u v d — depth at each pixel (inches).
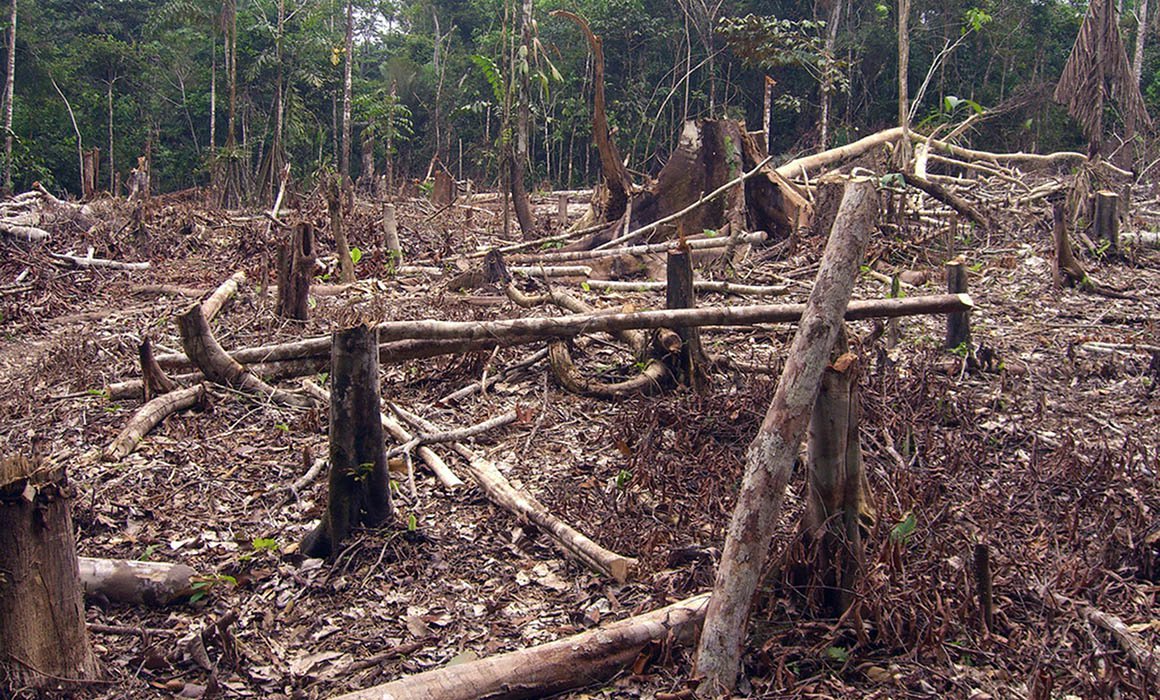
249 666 153.8
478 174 1339.8
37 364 323.6
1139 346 311.3
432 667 151.7
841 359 147.2
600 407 265.3
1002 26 1195.3
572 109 1257.4
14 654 134.6
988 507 198.5
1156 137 951.6
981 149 1165.1
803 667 145.7
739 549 135.9
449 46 1582.2
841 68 1043.3
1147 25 1210.0
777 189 503.5
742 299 367.2
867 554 155.0
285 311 355.3
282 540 195.5
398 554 185.0
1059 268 408.8
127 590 170.4
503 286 374.0
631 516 199.2
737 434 236.2
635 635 148.5
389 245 494.6
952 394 269.9
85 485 217.5
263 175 995.9
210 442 245.0
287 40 1230.3
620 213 515.5
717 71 1259.8
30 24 1343.5
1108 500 195.8
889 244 453.7
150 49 1440.7
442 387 285.0
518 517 197.8
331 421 185.9
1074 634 151.7
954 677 141.6
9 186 992.9
